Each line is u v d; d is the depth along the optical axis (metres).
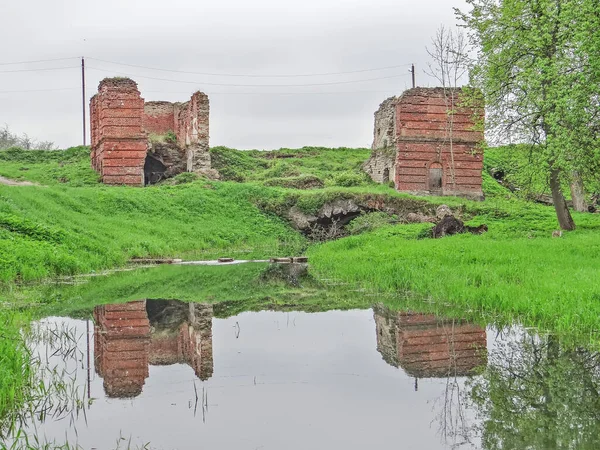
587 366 8.23
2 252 17.25
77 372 8.61
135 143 37.84
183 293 15.55
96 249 21.88
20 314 12.12
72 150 50.59
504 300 11.55
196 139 40.75
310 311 12.89
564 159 19.75
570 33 19.80
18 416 6.79
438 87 37.62
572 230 23.83
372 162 43.38
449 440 5.88
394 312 12.17
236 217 34.44
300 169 48.28
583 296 10.69
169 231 30.09
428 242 21.12
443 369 8.36
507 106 22.86
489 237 22.62
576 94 18.16
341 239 26.84
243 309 13.31
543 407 6.84
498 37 23.41
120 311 13.09
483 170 45.06
